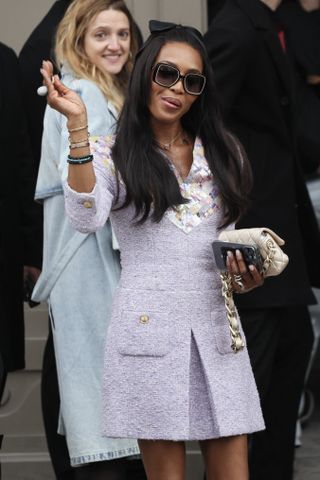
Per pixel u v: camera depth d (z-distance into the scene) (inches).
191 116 566.6
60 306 693.9
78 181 518.6
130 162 540.1
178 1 889.5
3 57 786.2
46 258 703.1
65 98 517.3
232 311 538.3
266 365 748.6
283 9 901.2
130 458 737.6
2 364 677.3
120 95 705.0
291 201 758.5
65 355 691.4
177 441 547.2
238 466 552.4
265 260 534.0
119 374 538.0
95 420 684.7
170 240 541.0
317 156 884.0
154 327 534.9
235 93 738.2
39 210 797.9
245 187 568.1
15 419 874.1
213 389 538.6
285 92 754.2
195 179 550.9
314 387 1107.3
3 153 781.9
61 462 757.9
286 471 813.2
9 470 854.5
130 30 722.8
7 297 781.9
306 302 748.6
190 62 551.2
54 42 732.7
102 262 690.8
